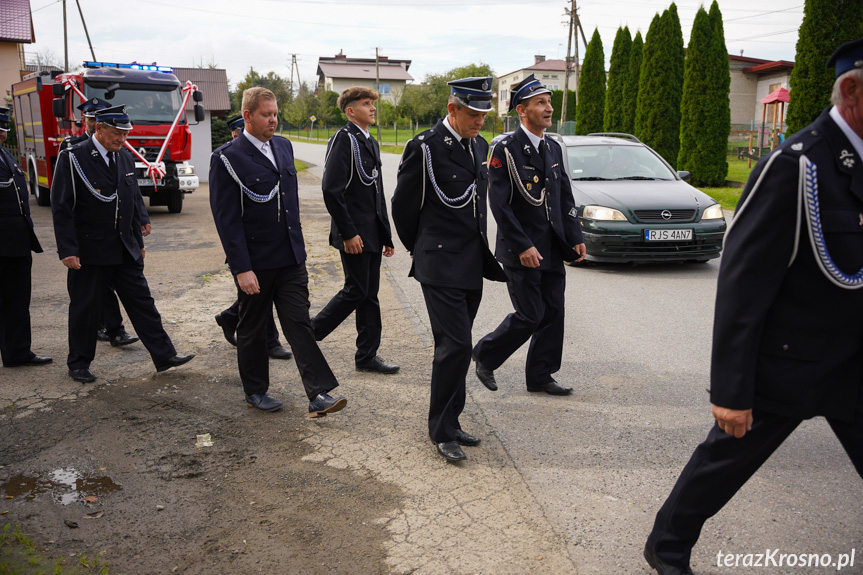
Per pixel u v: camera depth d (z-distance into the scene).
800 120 14.88
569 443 3.73
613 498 3.15
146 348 5.01
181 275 8.31
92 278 4.68
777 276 2.03
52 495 3.24
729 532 2.86
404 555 2.73
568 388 4.44
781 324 2.07
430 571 2.62
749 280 2.04
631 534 2.86
